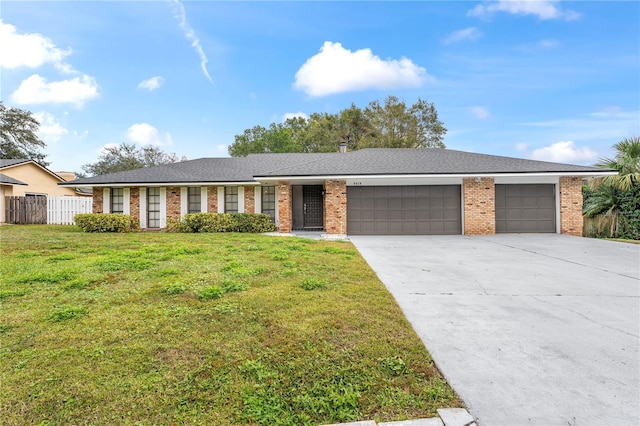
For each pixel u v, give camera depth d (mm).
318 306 4441
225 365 2986
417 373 2900
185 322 3887
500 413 2373
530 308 4609
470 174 13445
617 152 14453
